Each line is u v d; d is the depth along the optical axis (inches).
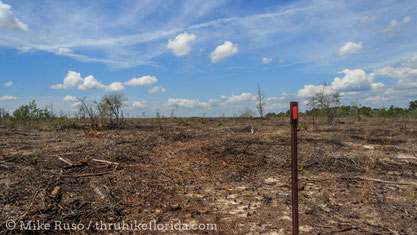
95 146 354.3
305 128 516.1
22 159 277.4
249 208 164.6
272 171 254.4
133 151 327.3
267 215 154.2
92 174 229.0
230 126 604.7
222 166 269.0
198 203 172.4
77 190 190.4
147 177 227.0
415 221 145.6
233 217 151.9
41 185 195.3
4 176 220.2
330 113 639.8
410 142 383.2
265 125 622.5
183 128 568.4
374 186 205.0
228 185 211.5
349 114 882.1
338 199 178.7
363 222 144.8
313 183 214.7
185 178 227.9
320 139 406.9
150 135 458.3
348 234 131.9
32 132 501.4
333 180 222.2
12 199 170.4
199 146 359.6
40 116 723.4
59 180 209.6
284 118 843.4
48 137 434.3
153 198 179.8
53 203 165.8
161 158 298.8
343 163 274.1
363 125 598.5
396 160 284.8
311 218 150.0
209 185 210.8
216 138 426.9
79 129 554.3
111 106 626.2
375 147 349.1
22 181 206.5
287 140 397.1
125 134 472.1
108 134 469.4
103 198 176.2
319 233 132.6
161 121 756.0
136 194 185.8
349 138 419.5
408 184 207.0
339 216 152.6
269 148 347.3
